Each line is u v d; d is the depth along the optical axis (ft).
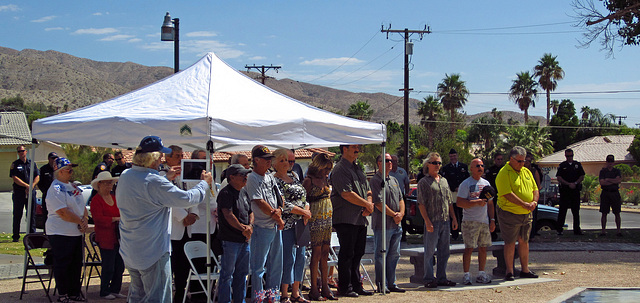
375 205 26.25
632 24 51.19
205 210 23.94
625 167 143.13
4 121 138.10
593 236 47.01
